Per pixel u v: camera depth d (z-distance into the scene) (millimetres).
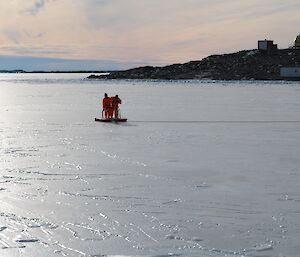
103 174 11617
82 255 6457
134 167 12508
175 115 28609
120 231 7422
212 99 44750
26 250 6629
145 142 17297
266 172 11867
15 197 9430
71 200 9203
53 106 37281
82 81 120375
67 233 7332
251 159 13703
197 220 7945
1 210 8539
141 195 9586
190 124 23562
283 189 10070
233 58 138750
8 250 6625
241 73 124500
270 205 8820
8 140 17797
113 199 9273
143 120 25688
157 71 145625
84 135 19359
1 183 10633
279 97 47562
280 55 133250
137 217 8117
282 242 6918
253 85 82312
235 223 7781
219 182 10742
